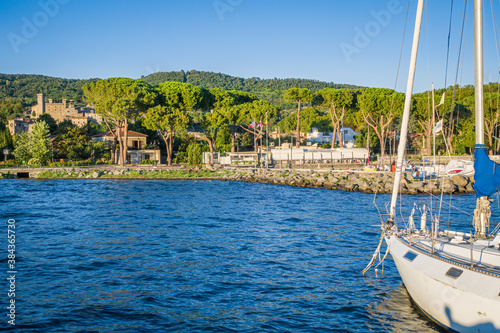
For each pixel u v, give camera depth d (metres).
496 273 11.32
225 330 13.48
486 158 13.35
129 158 107.50
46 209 39.41
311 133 141.50
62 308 15.12
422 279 12.66
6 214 36.25
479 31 13.12
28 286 17.39
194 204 43.28
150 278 18.52
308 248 23.80
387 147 112.06
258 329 13.55
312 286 17.39
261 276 18.78
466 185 56.25
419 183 54.75
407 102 16.67
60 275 18.89
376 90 99.31
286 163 94.88
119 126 97.44
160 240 26.03
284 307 15.28
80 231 28.84
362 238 26.28
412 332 13.05
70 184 68.12
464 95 91.75
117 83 93.75
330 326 13.68
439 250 13.77
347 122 150.12
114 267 20.16
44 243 25.14
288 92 107.12
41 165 95.38
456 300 11.47
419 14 16.08
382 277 18.41
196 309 15.14
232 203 44.12
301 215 35.81
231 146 109.69
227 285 17.61
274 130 171.12
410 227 16.78
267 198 48.81
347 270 19.50
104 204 43.09
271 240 25.95
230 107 103.75
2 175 81.25
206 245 24.69
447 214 34.06
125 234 27.84
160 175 80.25
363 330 13.31
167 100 98.31
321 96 110.06
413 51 16.34
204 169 85.31
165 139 100.75
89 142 109.06
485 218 14.23
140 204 43.16
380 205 42.25
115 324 13.90
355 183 59.44
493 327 10.65
